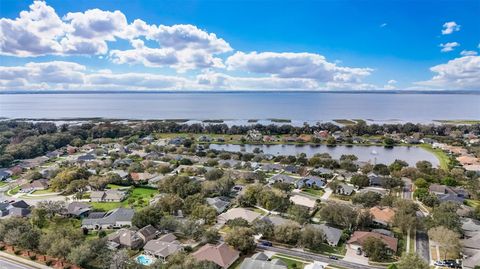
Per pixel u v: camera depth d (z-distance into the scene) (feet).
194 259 303.27
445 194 526.16
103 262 307.37
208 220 427.74
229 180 561.84
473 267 314.14
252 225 396.57
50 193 570.46
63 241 327.47
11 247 356.18
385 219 419.54
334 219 415.03
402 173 633.20
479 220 429.38
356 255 350.43
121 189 576.61
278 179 618.85
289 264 330.13
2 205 490.08
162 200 467.93
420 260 295.28
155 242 365.40
